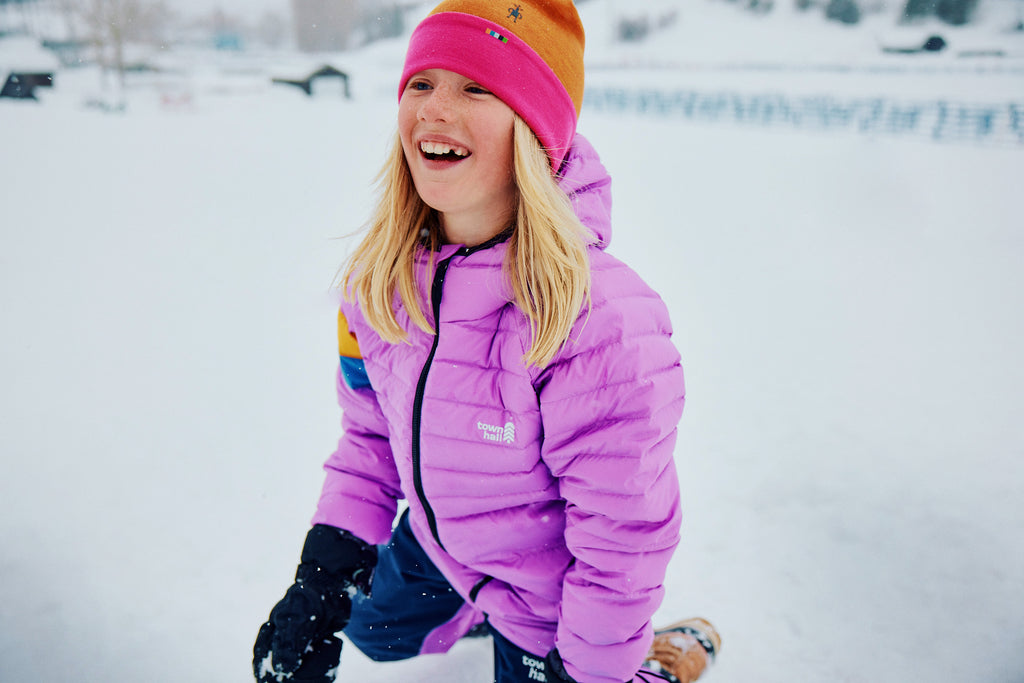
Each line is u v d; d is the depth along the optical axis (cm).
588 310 112
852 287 527
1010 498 248
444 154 115
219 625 185
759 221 773
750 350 396
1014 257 605
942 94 1967
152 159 1135
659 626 189
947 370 368
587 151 129
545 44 114
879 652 182
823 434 295
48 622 182
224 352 378
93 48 4175
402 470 137
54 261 554
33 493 241
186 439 282
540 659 135
